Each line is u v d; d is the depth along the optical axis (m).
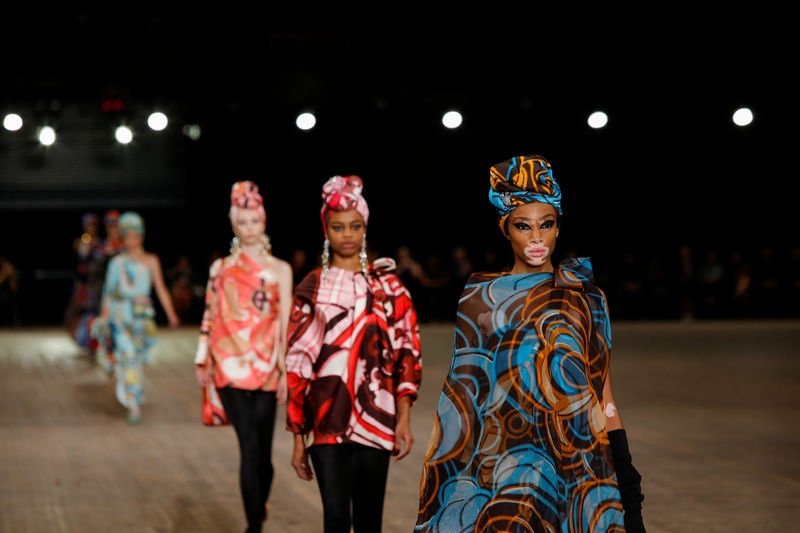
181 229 38.81
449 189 39.00
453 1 32.72
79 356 24.70
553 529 5.01
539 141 39.00
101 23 30.98
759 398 16.48
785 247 40.50
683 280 37.41
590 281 5.22
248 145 38.31
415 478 10.78
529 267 5.28
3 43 30.23
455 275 36.31
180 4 31.61
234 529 8.78
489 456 5.11
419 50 32.75
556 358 5.06
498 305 5.17
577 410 5.03
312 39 32.47
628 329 32.31
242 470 8.52
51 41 30.56
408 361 6.88
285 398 8.79
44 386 18.92
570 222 40.12
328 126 38.41
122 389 14.84
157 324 35.91
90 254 22.23
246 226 8.82
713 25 31.66
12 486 10.52
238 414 8.66
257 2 32.16
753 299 37.41
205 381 8.83
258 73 32.31
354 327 6.85
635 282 37.50
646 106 32.66
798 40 31.28
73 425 14.52
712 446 12.39
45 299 38.34
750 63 31.56
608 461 5.03
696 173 40.16
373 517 6.88
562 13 32.38
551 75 32.56
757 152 40.09
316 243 39.00
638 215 40.16
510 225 5.27
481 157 39.00
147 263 15.28
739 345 26.14
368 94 32.72
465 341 5.21
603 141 39.44
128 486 10.52
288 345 6.93
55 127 30.34
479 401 5.16
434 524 5.16
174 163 38.44
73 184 37.84
